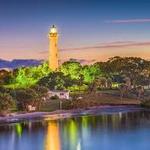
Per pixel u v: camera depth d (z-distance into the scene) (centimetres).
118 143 16825
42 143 16875
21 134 18500
